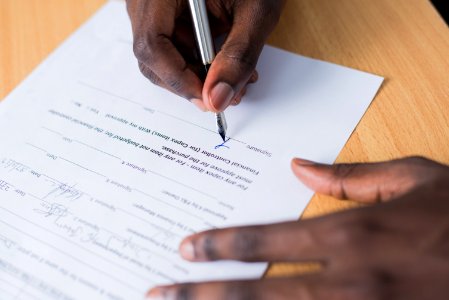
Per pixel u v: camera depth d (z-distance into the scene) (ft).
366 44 1.88
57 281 1.40
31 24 2.10
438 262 1.19
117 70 1.92
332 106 1.71
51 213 1.54
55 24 2.10
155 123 1.74
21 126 1.78
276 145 1.63
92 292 1.37
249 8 1.73
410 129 1.63
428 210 1.25
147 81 1.88
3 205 1.57
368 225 1.24
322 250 1.25
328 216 1.29
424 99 1.70
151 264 1.40
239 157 1.62
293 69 1.84
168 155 1.65
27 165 1.67
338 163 1.53
